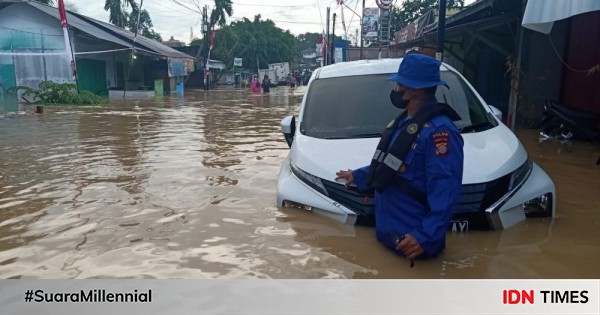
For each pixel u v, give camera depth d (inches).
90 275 118.7
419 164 110.1
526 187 143.5
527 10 293.4
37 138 372.8
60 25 956.6
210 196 189.8
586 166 256.2
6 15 955.3
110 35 1128.8
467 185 133.0
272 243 134.6
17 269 123.6
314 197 149.2
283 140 359.6
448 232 134.3
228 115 601.3
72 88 840.9
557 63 408.8
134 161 270.2
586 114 339.9
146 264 124.1
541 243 129.7
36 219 164.1
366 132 168.7
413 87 108.3
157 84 1207.6
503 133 164.6
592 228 142.6
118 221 160.2
